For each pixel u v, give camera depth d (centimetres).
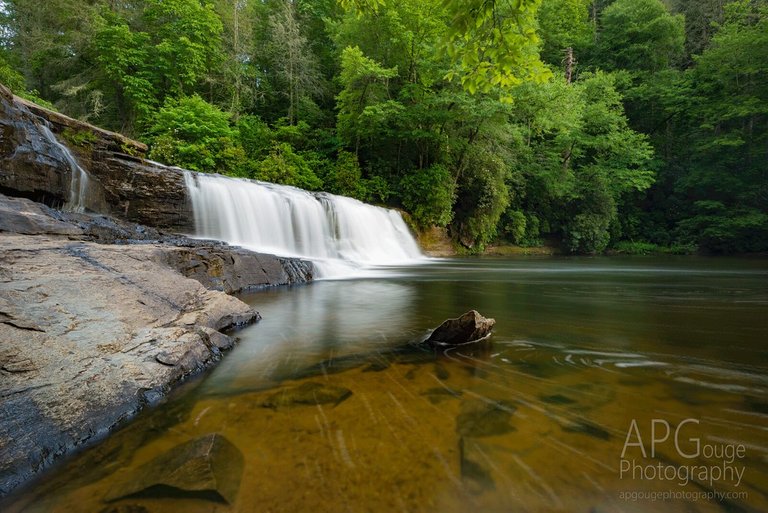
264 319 411
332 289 654
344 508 116
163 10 1712
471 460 140
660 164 2403
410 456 143
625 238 2436
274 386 218
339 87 2347
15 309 218
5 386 162
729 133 2177
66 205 681
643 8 2614
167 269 397
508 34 335
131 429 168
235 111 1873
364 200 1708
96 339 225
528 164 2139
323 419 175
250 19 2250
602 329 351
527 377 226
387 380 224
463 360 262
